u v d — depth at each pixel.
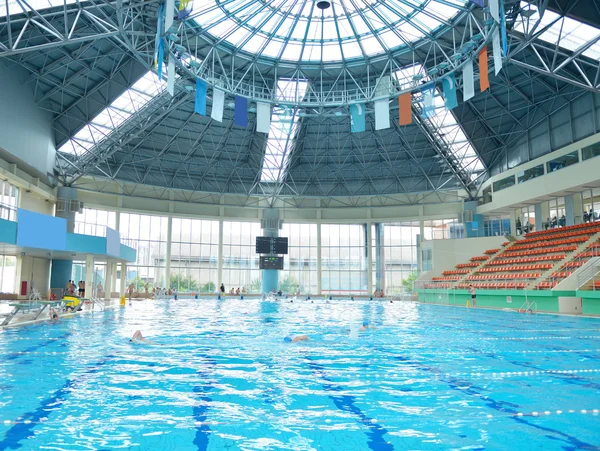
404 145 38.94
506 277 29.27
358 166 42.12
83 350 9.73
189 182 41.41
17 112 24.62
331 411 5.17
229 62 28.19
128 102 29.83
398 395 5.90
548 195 30.92
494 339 12.20
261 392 6.04
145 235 43.28
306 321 18.06
